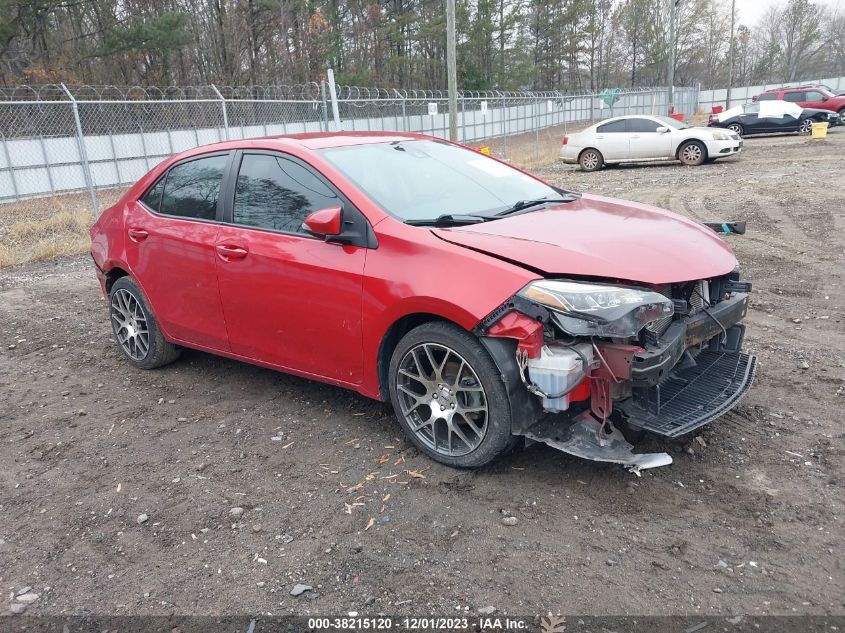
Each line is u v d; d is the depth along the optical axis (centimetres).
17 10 2828
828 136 2494
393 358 362
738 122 2736
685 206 1181
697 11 7419
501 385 322
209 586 276
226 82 3716
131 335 528
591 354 308
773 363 480
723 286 372
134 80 3234
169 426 430
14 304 769
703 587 260
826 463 344
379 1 4731
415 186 402
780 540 286
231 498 342
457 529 304
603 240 343
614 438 326
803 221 981
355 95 2961
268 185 416
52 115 1994
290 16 3934
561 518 308
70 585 282
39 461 394
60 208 1575
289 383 489
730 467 343
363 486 344
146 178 509
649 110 4922
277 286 399
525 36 5838
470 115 3384
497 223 365
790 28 8531
